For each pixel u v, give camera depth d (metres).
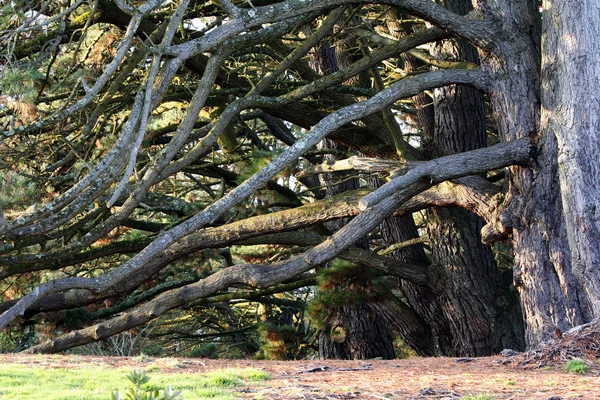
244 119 20.12
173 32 11.44
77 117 14.96
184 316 27.36
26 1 12.16
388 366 9.41
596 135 11.63
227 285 13.47
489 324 15.63
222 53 12.48
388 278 18.91
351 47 17.41
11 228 11.12
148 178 12.20
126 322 13.95
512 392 6.96
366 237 18.47
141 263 11.83
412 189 12.66
